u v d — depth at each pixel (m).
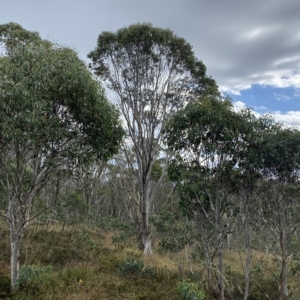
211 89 10.69
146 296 6.91
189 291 6.29
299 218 7.02
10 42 10.90
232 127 6.39
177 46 14.39
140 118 14.98
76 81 6.07
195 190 6.66
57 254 9.87
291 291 7.77
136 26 14.01
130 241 16.88
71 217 15.54
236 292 7.66
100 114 6.60
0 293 6.23
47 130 5.71
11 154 7.14
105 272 8.80
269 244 8.67
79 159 6.30
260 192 6.80
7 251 9.52
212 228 7.41
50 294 6.54
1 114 5.38
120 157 18.02
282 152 6.18
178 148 7.07
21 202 6.58
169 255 12.38
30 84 5.70
